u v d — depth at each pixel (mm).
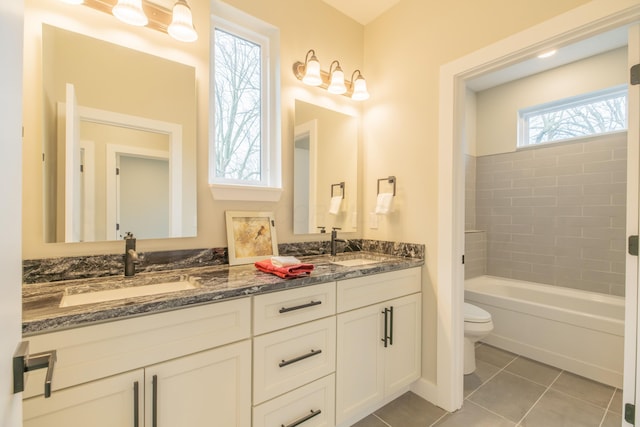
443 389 1753
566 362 2168
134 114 1387
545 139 2922
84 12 1271
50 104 1200
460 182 1757
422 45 1908
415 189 1942
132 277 1312
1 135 407
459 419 1651
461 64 1682
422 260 1871
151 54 1431
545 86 2840
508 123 3105
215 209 1634
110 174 1326
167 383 976
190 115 1535
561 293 2697
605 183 2520
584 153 2633
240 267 1583
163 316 969
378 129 2205
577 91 2643
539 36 1379
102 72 1311
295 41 1952
